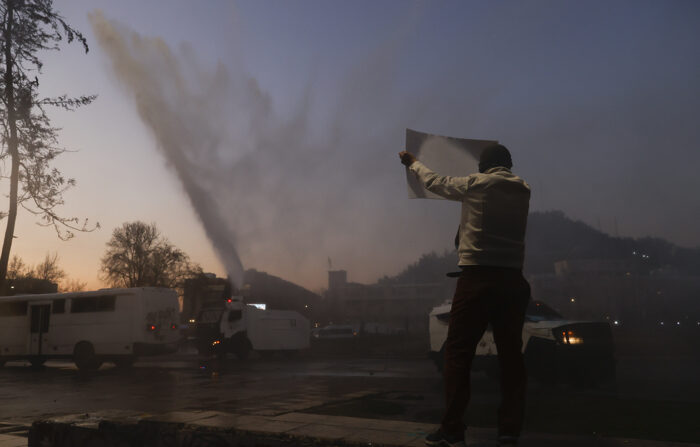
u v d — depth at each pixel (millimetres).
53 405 7301
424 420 5094
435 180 2291
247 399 7273
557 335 8461
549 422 4637
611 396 7102
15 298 18594
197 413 3172
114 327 16922
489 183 2195
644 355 17297
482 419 4969
